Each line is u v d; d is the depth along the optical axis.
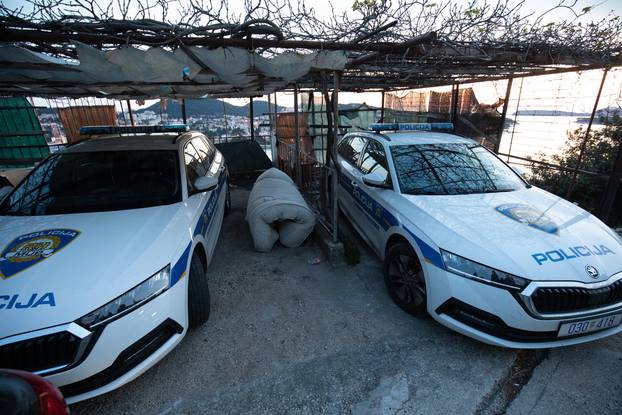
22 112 7.48
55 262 2.18
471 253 2.48
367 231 4.04
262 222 4.22
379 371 2.48
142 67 2.54
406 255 3.07
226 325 2.99
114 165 3.41
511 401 2.24
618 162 4.19
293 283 3.69
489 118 7.56
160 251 2.39
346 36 2.79
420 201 3.22
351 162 4.89
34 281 2.03
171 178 3.34
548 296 2.26
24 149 7.66
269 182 5.16
